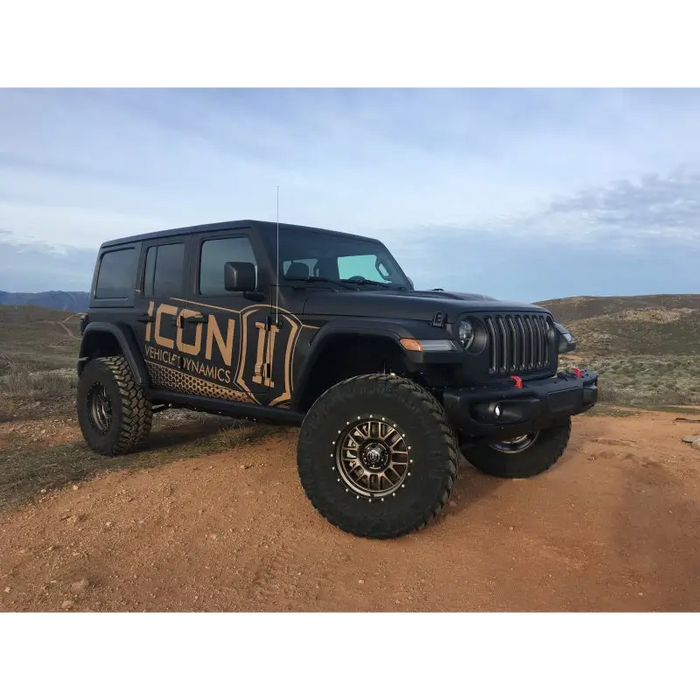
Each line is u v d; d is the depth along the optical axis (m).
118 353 6.39
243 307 4.64
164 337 5.36
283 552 3.46
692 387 17.89
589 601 2.90
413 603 2.89
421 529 3.68
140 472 5.11
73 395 9.45
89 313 6.30
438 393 3.75
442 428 3.41
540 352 4.30
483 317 3.82
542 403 3.78
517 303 4.44
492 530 3.79
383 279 5.54
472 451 4.97
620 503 4.34
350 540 3.61
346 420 3.61
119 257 6.09
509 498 4.44
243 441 6.25
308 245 4.91
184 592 2.99
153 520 3.96
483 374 3.79
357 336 3.94
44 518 4.04
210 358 4.92
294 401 4.29
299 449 3.75
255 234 4.62
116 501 4.35
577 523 3.93
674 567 3.28
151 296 5.55
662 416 9.12
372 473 3.60
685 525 3.92
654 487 4.74
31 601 2.89
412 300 3.87
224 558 3.38
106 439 5.70
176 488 4.62
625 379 21.81
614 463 5.51
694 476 5.10
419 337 3.54
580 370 4.55
